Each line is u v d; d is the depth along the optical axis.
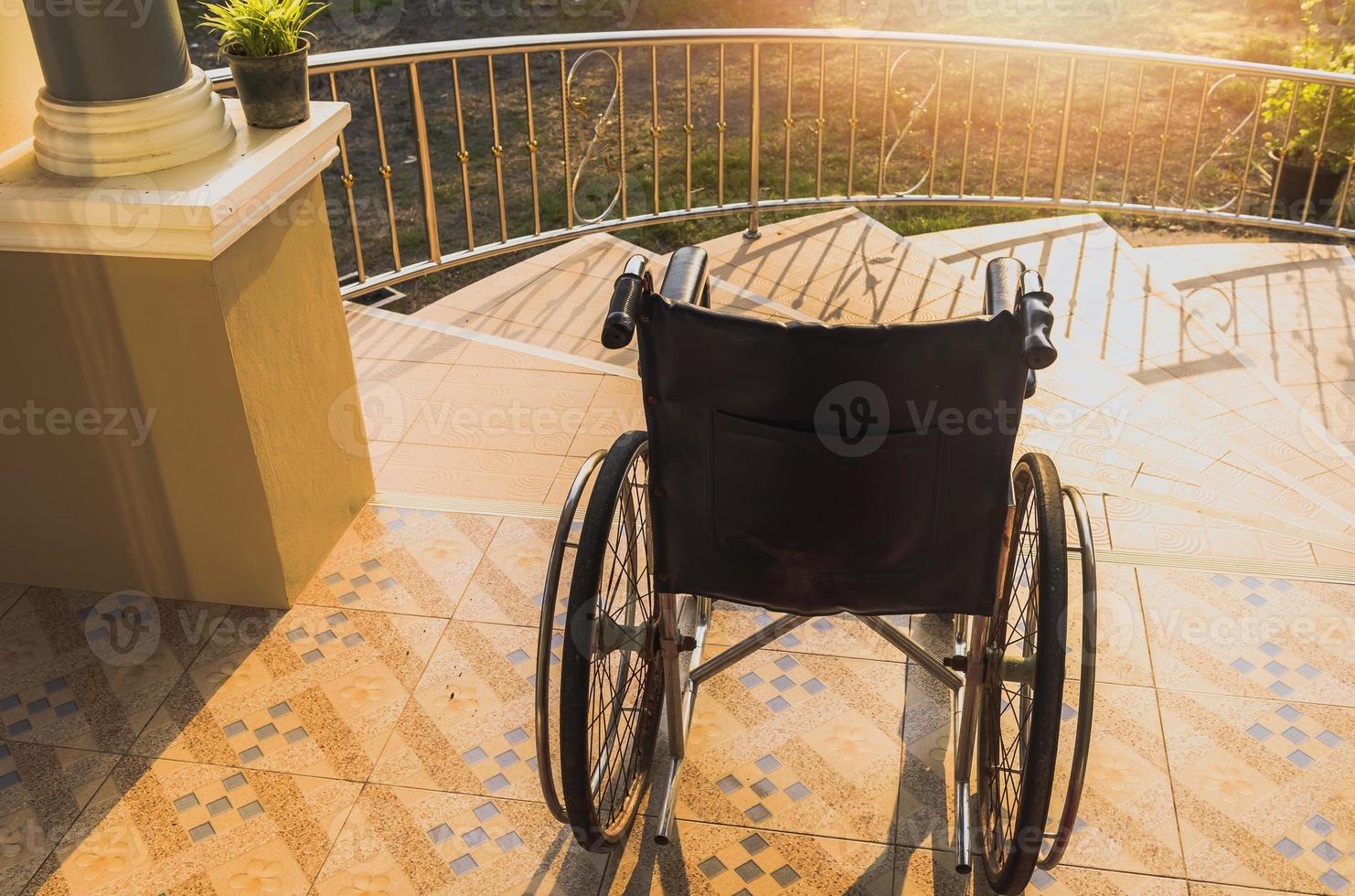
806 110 7.91
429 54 4.09
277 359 2.66
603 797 2.26
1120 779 2.36
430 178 4.32
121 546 2.78
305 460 2.83
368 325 4.23
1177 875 2.16
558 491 3.32
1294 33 9.04
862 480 1.85
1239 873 2.17
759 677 2.63
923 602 1.97
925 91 8.14
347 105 2.80
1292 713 2.50
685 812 2.30
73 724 2.49
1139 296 4.96
